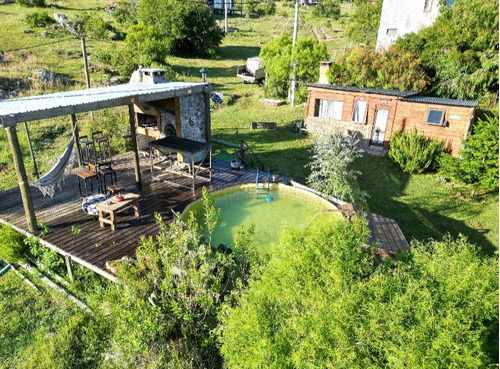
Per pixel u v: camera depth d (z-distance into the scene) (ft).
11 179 48.01
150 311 21.26
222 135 67.97
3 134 60.54
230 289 24.71
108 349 24.03
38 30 116.16
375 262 27.37
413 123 57.11
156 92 40.01
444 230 40.47
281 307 17.31
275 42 99.45
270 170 53.01
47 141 61.31
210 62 128.98
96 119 67.15
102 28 123.24
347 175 42.91
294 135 69.00
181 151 39.37
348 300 14.98
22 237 32.76
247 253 24.32
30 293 29.43
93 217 34.99
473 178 45.75
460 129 52.95
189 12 129.49
